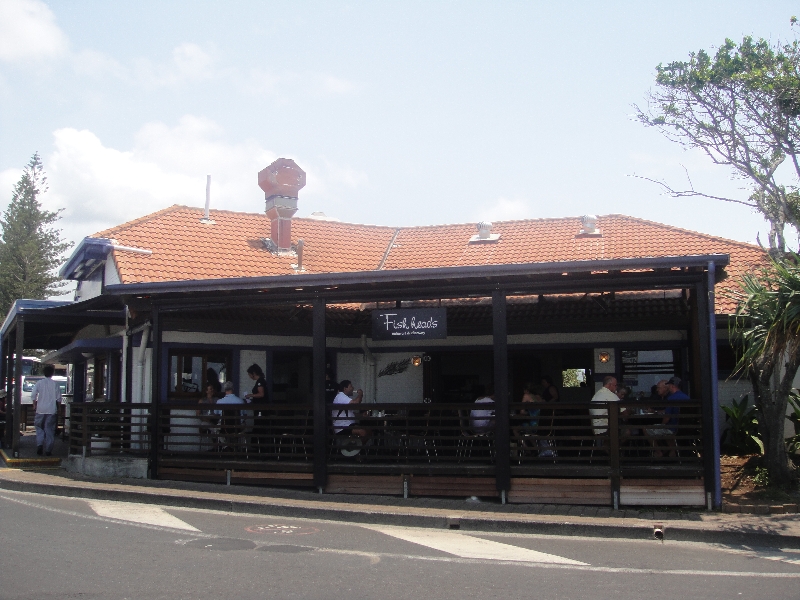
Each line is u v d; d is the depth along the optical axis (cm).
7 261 5125
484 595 645
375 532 942
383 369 1697
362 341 1680
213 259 1794
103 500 1154
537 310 1592
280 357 1677
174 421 1505
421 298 1165
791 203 1428
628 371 1598
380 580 689
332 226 2238
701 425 1052
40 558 743
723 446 1442
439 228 2278
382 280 1123
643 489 1059
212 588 644
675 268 1044
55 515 1000
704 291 1053
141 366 1505
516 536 934
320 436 1183
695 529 915
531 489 1092
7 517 978
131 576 679
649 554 834
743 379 1548
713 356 1045
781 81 1399
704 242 1834
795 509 1022
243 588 646
